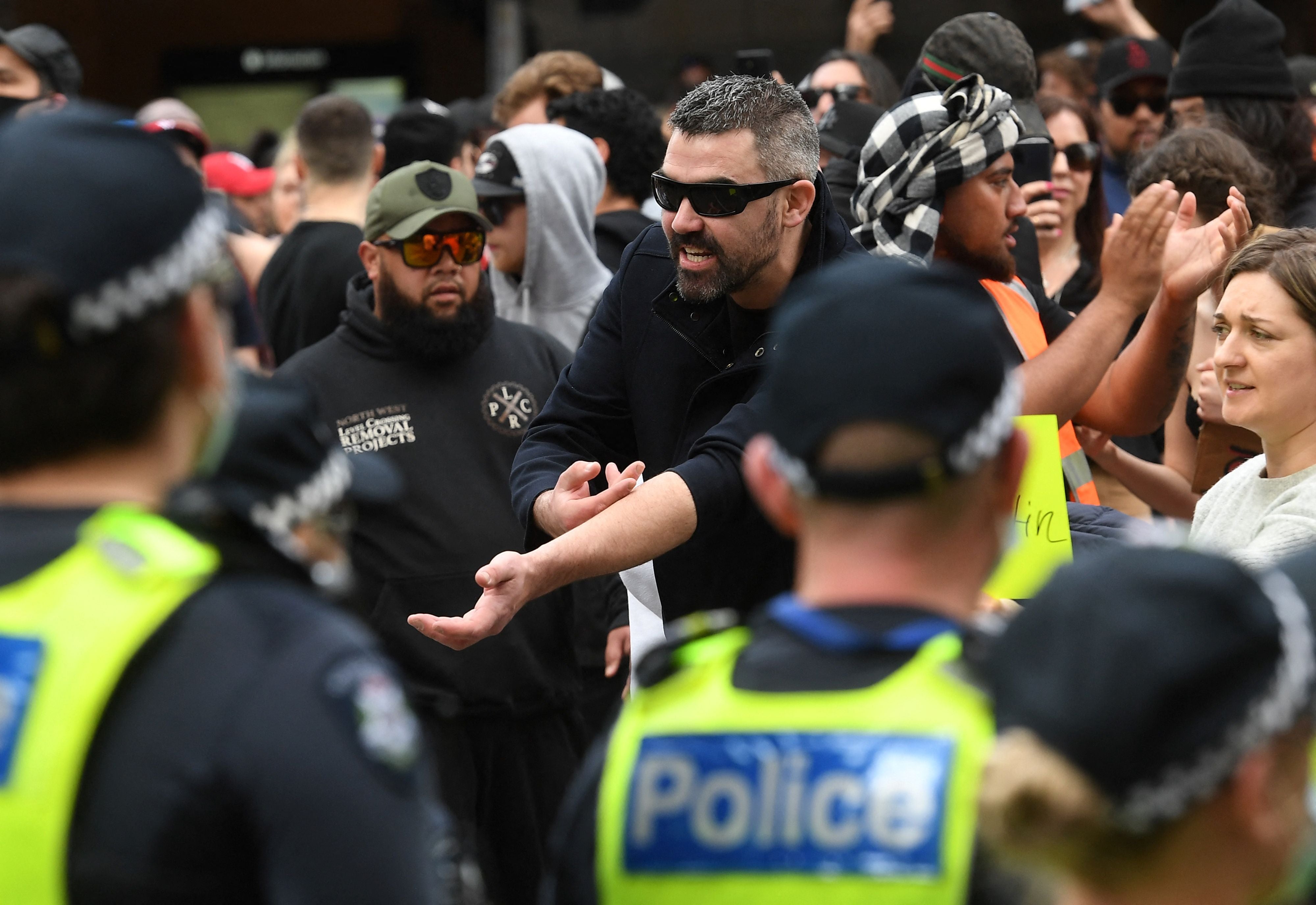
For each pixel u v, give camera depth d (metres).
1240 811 2.99
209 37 29.80
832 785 3.53
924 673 3.59
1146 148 14.37
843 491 3.66
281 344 12.52
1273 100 12.77
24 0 28.50
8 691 3.44
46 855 3.37
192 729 3.43
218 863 3.45
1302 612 3.26
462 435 10.20
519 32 21.88
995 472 3.81
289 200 16.59
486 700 9.86
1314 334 6.88
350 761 3.51
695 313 8.02
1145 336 8.52
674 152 7.66
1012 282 9.13
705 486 7.26
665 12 21.52
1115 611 3.01
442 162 14.71
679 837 3.66
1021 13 20.08
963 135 8.42
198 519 3.79
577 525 7.45
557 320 12.58
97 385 3.58
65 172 3.57
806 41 21.12
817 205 7.90
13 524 3.63
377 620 9.80
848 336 3.68
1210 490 7.58
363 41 29.61
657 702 3.87
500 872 10.00
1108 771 2.91
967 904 3.38
